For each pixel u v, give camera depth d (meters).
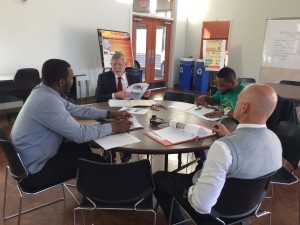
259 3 6.36
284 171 1.92
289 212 2.13
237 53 6.94
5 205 2.08
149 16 6.84
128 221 1.95
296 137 1.85
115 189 1.31
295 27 5.90
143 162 1.28
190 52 7.96
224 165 1.03
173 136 1.62
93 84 5.90
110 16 5.87
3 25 4.32
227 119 2.03
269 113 1.08
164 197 1.65
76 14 5.25
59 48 5.12
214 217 1.23
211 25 7.28
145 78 7.38
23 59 4.66
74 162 1.69
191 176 1.58
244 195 1.18
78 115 1.98
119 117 1.97
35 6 4.63
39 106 1.52
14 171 1.55
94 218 1.97
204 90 7.39
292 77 6.14
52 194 2.26
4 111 4.66
